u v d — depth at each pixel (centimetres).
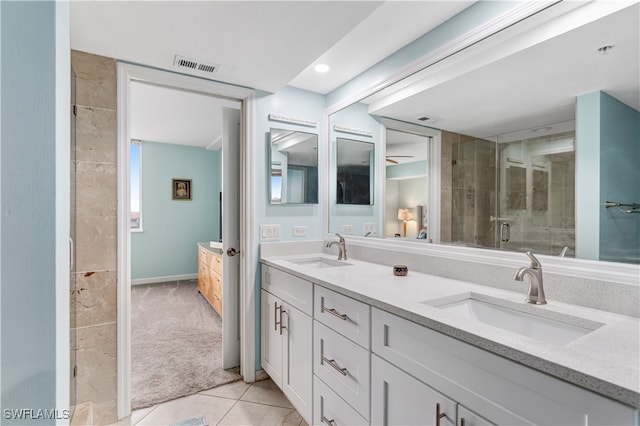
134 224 544
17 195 34
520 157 142
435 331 101
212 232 600
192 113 395
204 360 264
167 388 221
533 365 76
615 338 87
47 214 35
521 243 141
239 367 254
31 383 34
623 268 108
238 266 256
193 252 584
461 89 165
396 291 137
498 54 149
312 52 182
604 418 65
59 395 36
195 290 500
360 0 137
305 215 261
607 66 114
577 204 122
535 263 121
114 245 188
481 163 157
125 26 156
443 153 176
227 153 251
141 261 542
